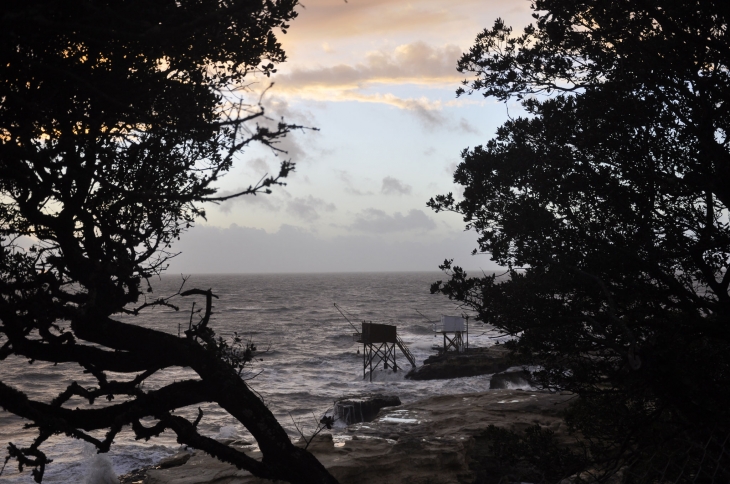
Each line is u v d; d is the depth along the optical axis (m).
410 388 50.53
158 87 4.35
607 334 7.16
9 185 4.16
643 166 7.87
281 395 46.06
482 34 8.82
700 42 6.52
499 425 12.53
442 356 60.69
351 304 167.50
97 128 4.02
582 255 7.84
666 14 6.88
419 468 10.30
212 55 4.63
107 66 4.25
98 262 4.03
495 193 8.52
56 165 3.75
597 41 8.05
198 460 10.41
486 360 55.34
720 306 7.42
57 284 4.13
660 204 8.02
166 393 4.44
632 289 7.84
